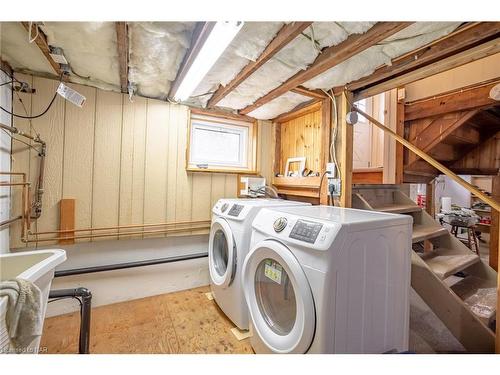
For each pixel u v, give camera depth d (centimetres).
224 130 280
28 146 184
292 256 121
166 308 218
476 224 425
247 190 281
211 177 265
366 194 252
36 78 186
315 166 246
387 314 130
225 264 214
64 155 197
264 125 296
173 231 244
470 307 167
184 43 147
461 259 200
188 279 260
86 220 206
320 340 107
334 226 112
